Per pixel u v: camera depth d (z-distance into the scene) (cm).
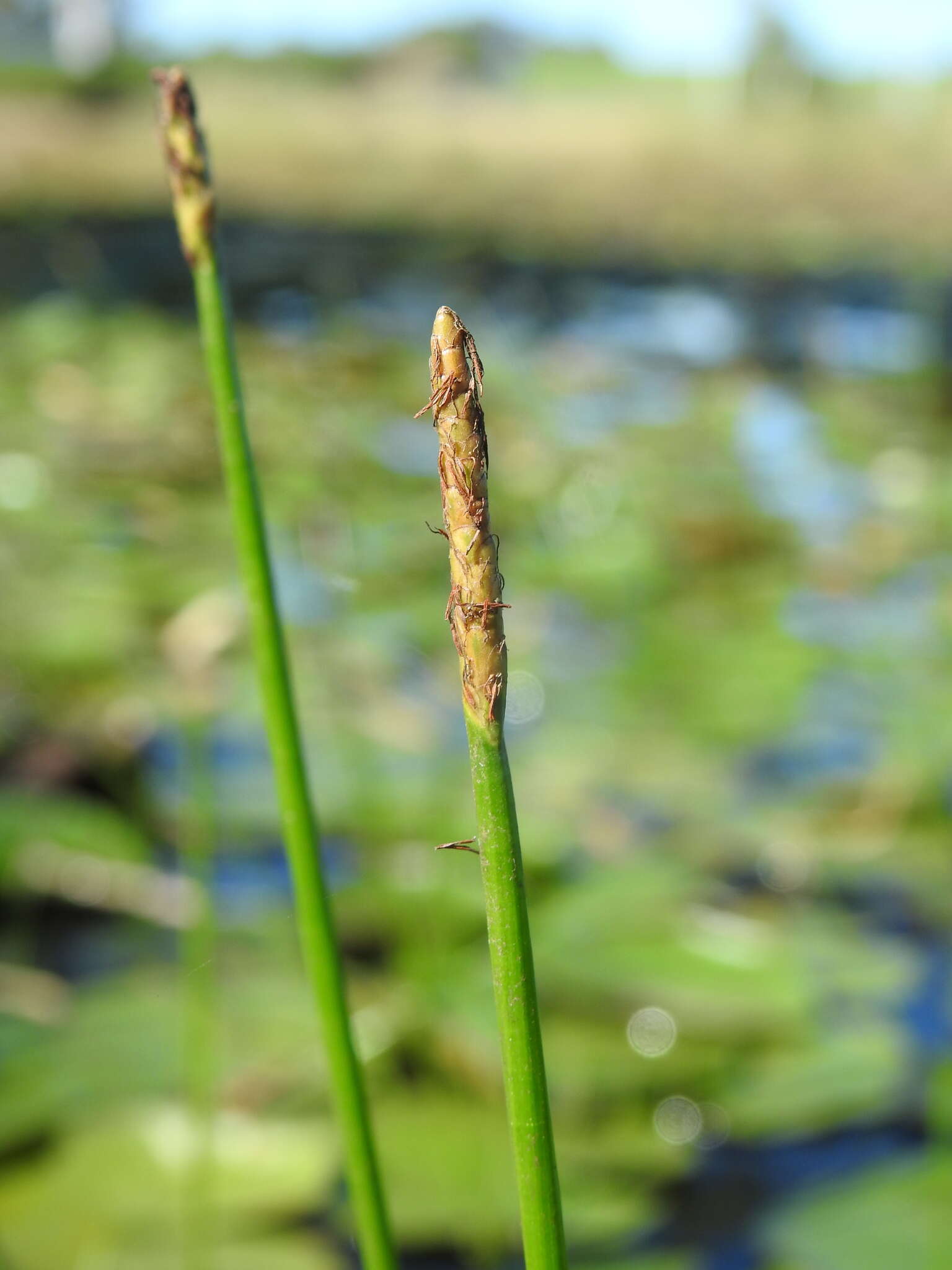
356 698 95
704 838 81
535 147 559
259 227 362
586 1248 49
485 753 24
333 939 29
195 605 92
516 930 24
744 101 612
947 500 152
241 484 29
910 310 285
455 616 24
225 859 77
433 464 156
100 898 72
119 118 545
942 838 81
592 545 132
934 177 483
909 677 104
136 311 240
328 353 197
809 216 454
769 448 180
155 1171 51
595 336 257
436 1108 56
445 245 356
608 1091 58
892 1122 58
